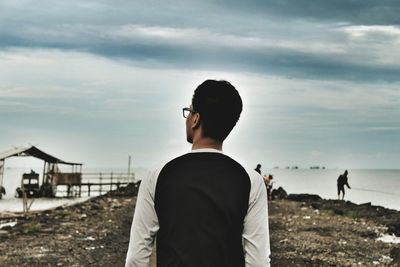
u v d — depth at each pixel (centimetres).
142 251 262
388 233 1966
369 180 16150
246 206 261
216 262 249
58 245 1559
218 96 271
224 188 258
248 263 259
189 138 285
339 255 1442
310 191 7212
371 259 1393
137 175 19000
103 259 1331
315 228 2083
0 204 4416
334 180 15462
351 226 2167
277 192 4191
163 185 261
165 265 252
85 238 1728
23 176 5541
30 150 5456
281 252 1473
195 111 276
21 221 2492
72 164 5775
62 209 3153
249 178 266
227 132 277
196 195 256
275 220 2383
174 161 267
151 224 264
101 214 2694
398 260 1330
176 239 253
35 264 1254
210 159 266
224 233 253
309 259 1368
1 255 1373
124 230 1970
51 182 5634
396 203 4444
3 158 5212
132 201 4006
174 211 256
